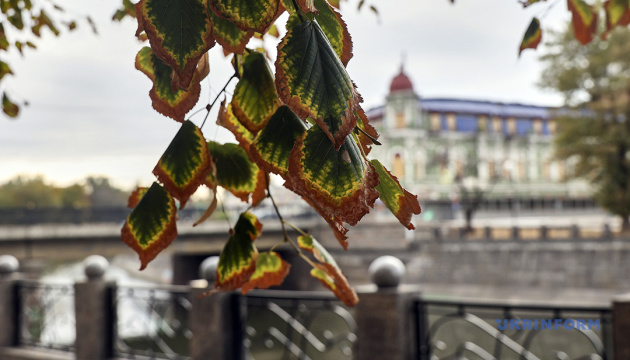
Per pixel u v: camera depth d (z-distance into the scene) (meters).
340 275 0.83
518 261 30.14
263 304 5.13
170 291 5.55
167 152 0.69
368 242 33.00
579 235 30.14
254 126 0.69
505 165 59.19
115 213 27.23
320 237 25.61
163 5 0.60
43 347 6.17
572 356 10.80
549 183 61.50
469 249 31.59
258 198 0.83
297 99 0.52
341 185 0.54
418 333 4.23
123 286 5.86
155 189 0.68
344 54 0.69
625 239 27.89
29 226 24.30
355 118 0.54
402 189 0.62
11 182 57.66
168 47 0.59
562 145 32.81
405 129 54.00
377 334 4.18
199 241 27.27
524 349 4.00
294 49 0.54
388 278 4.24
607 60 30.59
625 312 3.43
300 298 4.94
